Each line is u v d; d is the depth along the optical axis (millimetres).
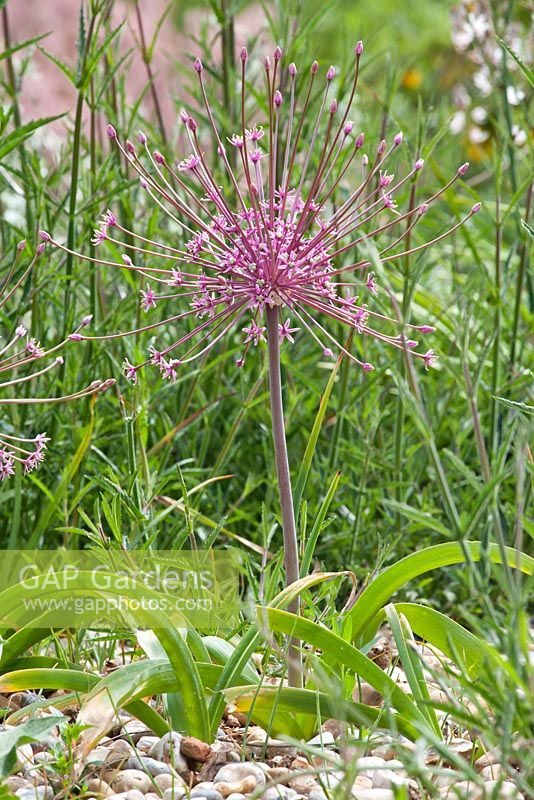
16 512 3055
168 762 2141
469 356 3846
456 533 1925
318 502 3514
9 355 3418
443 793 2020
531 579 1873
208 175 2207
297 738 2266
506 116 3822
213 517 3555
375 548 3521
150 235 3537
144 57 3689
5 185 3537
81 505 3426
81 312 3670
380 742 1922
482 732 1851
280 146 3684
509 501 3346
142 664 2180
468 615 1924
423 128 3350
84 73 3088
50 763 2082
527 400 3705
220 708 2186
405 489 3586
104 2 3125
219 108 3818
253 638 2199
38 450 2408
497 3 4176
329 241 2197
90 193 3588
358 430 3551
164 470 3391
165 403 3777
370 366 2291
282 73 3646
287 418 3518
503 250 4648
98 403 3578
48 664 2471
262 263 2162
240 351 3803
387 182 2234
